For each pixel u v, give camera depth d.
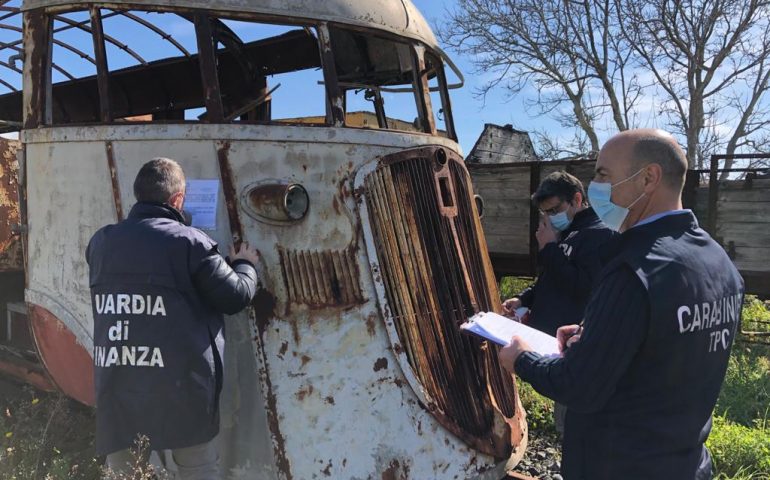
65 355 3.02
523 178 7.57
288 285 2.71
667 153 1.79
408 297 2.99
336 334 2.78
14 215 4.02
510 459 3.19
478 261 3.46
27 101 3.08
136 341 2.24
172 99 5.95
